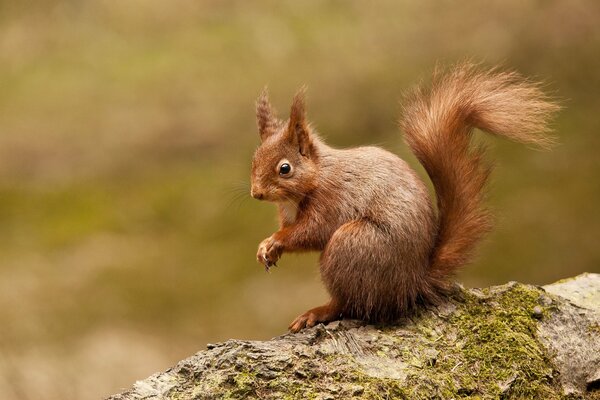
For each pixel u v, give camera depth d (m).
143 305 13.69
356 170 6.06
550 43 17.67
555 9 18.06
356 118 16.88
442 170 6.34
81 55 19.80
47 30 20.16
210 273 14.34
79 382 11.92
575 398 5.75
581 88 16.94
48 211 16.41
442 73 6.70
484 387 5.53
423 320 5.94
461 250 6.25
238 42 19.38
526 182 15.15
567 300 6.36
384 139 16.23
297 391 5.13
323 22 19.52
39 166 17.67
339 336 5.65
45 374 12.16
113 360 12.34
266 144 6.21
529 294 6.29
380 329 5.86
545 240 13.90
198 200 16.34
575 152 15.63
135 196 16.64
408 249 5.88
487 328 5.91
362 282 5.83
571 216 14.20
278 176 6.07
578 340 6.05
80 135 18.08
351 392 5.16
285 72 18.31
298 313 13.20
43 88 18.95
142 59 19.44
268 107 6.56
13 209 16.30
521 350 5.77
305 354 5.35
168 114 18.14
